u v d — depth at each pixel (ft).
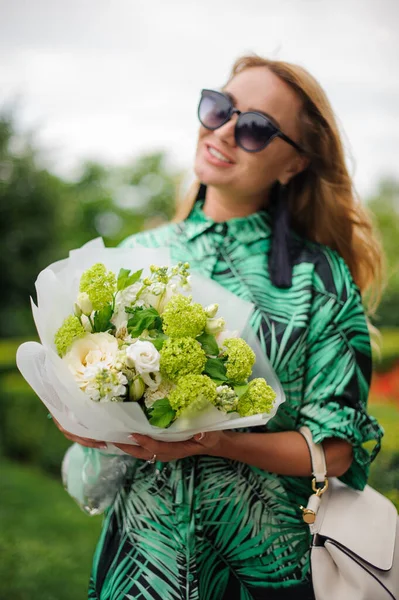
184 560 4.96
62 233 30.50
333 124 6.04
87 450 5.49
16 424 20.63
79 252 5.11
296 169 6.10
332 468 5.26
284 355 5.29
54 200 29.84
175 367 4.13
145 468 5.24
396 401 16.38
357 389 5.40
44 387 4.65
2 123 28.94
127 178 49.70
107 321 4.49
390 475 9.95
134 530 5.20
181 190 8.33
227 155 5.65
